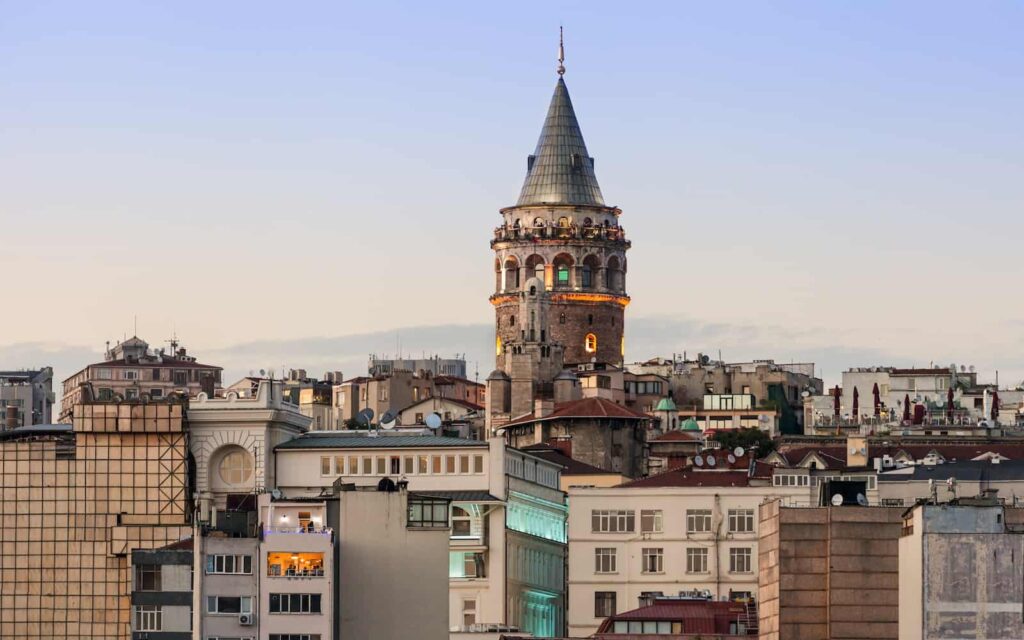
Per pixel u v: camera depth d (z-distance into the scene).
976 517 196.88
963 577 196.12
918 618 197.00
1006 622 195.50
